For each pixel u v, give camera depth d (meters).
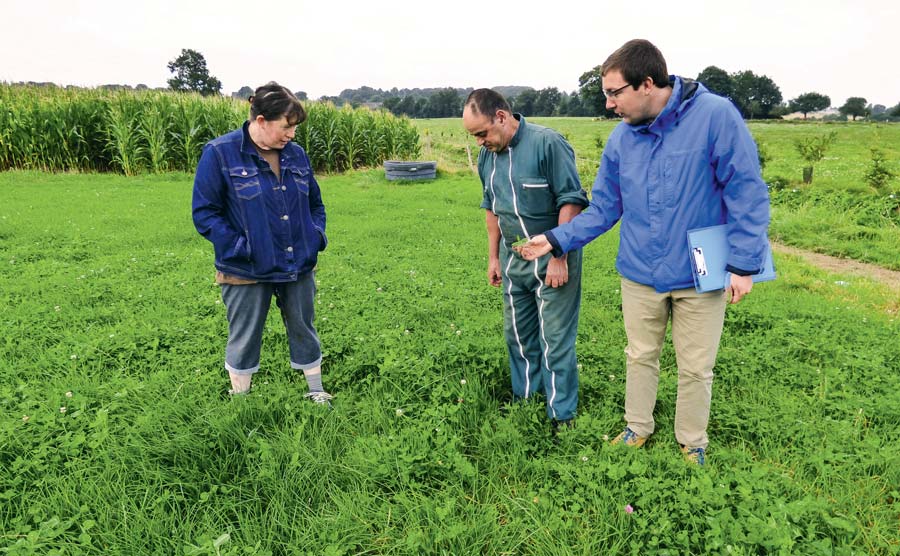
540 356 3.24
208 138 17.33
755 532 2.12
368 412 3.17
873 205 10.37
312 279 3.23
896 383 3.49
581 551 2.21
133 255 7.03
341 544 2.22
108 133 16.36
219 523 2.34
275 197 2.89
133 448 2.69
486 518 2.34
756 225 2.27
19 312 4.70
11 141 15.99
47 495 2.46
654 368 2.82
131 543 2.19
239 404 3.03
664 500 2.41
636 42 2.34
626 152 2.58
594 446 2.92
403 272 6.34
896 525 2.32
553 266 2.74
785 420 3.05
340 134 19.36
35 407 3.12
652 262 2.57
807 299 5.55
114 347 3.97
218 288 5.55
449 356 3.77
